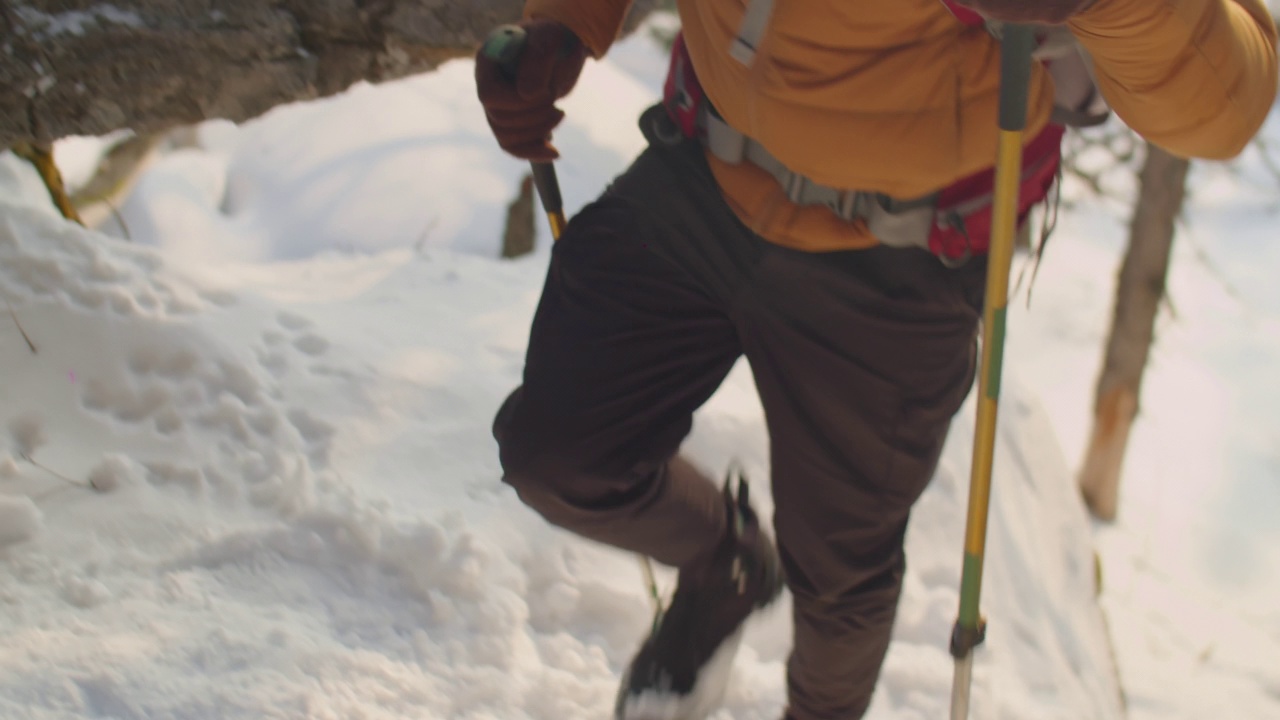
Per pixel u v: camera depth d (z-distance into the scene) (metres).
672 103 1.46
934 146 1.25
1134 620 5.57
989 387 1.39
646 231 1.45
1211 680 5.09
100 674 1.66
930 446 1.49
